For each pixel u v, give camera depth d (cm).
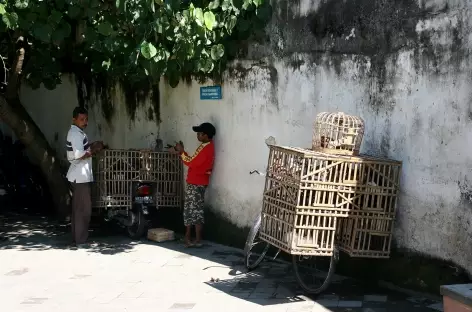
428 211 540
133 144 920
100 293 581
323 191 522
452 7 513
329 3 619
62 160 1097
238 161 736
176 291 584
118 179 801
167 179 813
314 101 641
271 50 685
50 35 680
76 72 1026
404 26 552
